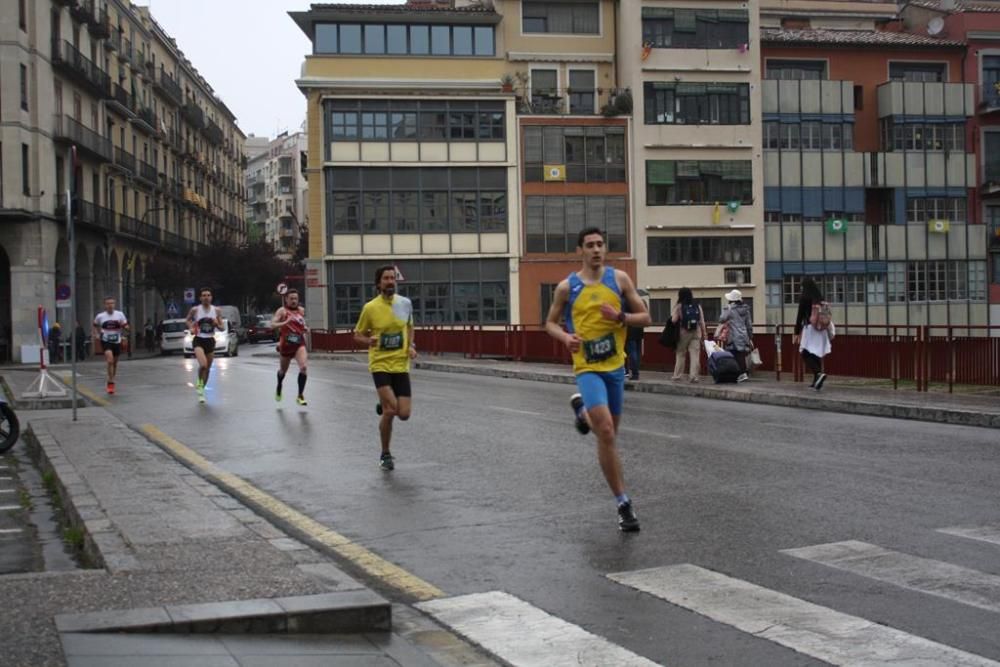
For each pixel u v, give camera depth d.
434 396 19.39
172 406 17.75
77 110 53.09
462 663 4.88
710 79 52.41
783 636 5.09
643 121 51.75
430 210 50.31
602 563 6.59
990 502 8.32
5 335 48.22
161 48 73.75
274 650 4.88
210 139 88.62
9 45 45.09
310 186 50.47
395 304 10.45
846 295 54.06
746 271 52.44
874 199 55.62
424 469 10.41
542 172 51.06
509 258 50.75
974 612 5.42
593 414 7.49
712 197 52.44
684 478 9.59
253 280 75.38
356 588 5.59
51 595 5.43
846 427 13.84
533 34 52.16
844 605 5.58
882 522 7.59
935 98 55.12
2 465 12.05
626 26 51.97
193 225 81.06
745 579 6.14
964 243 55.25
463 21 51.22
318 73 50.34
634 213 51.75
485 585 6.19
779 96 53.69
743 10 52.75
